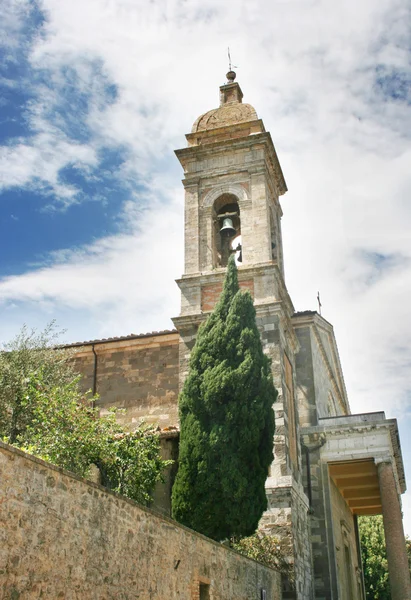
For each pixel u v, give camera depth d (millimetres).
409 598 29094
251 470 22953
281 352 29781
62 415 21875
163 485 26906
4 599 9430
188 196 34875
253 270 31469
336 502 37094
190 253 33406
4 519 9672
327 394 40156
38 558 10266
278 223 37219
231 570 18250
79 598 11102
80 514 11484
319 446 33000
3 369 25188
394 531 30406
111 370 35312
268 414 23844
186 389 24422
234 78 39688
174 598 14375
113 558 12250
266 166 34750
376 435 32625
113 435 23734
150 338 35094
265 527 26250
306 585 27656
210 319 25734
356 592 40188
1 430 23469
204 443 23078
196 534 16109
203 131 36156
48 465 10828
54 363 28828
